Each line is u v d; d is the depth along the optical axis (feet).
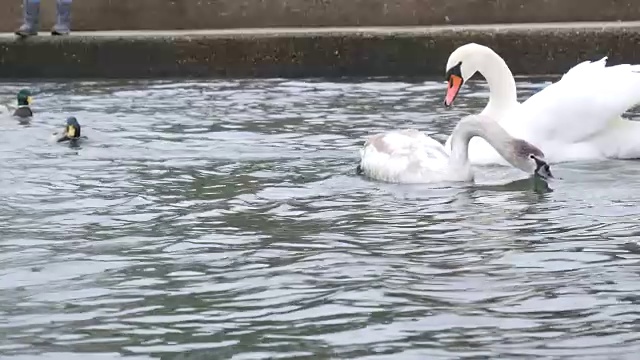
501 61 37.70
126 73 59.77
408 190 29.84
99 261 22.97
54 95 51.62
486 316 19.01
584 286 20.62
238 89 53.11
